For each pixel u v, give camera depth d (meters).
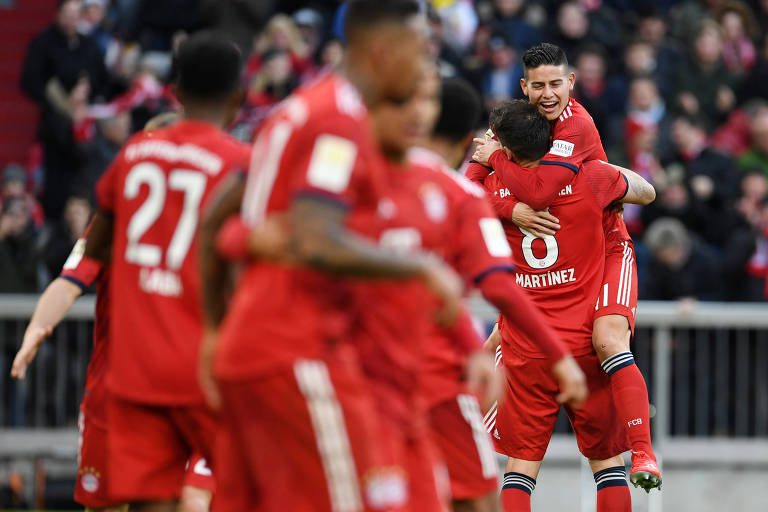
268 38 40.16
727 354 30.14
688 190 35.25
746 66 45.28
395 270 9.95
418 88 11.23
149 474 13.87
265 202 10.24
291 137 10.10
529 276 18.86
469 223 13.37
